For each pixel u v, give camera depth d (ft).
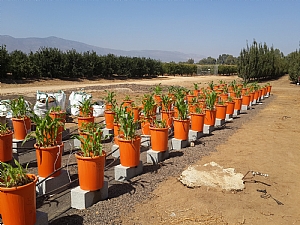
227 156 21.11
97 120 33.65
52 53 93.25
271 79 119.85
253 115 40.16
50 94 34.35
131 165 16.92
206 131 28.45
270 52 117.08
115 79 111.55
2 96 51.90
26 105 28.35
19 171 10.51
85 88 72.84
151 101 25.84
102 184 13.85
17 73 80.28
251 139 26.30
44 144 14.62
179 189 15.39
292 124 33.60
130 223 12.18
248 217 12.66
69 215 12.73
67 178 15.71
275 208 13.51
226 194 14.75
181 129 22.91
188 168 17.75
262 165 19.25
